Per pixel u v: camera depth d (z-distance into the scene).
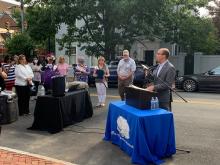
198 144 7.91
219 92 18.47
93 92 17.02
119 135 7.51
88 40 24.34
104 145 7.74
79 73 13.60
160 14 23.62
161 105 7.38
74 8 22.31
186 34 24.66
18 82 10.75
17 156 6.76
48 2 23.52
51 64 13.56
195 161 6.78
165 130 6.82
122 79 11.59
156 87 7.30
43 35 24.73
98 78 12.62
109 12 22.42
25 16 31.16
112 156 7.00
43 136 8.52
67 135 8.61
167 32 25.00
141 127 6.54
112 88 19.72
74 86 10.24
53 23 22.69
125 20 22.69
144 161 6.56
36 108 9.09
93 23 23.64
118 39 23.75
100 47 24.30
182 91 19.02
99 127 9.44
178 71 26.09
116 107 7.58
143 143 6.52
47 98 9.00
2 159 6.54
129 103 7.42
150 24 23.67
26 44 29.66
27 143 7.89
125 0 21.73
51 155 7.06
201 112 11.71
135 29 23.56
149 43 29.11
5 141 8.02
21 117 10.70
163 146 6.82
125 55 11.53
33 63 13.90
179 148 7.58
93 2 22.53
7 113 7.27
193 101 14.24
